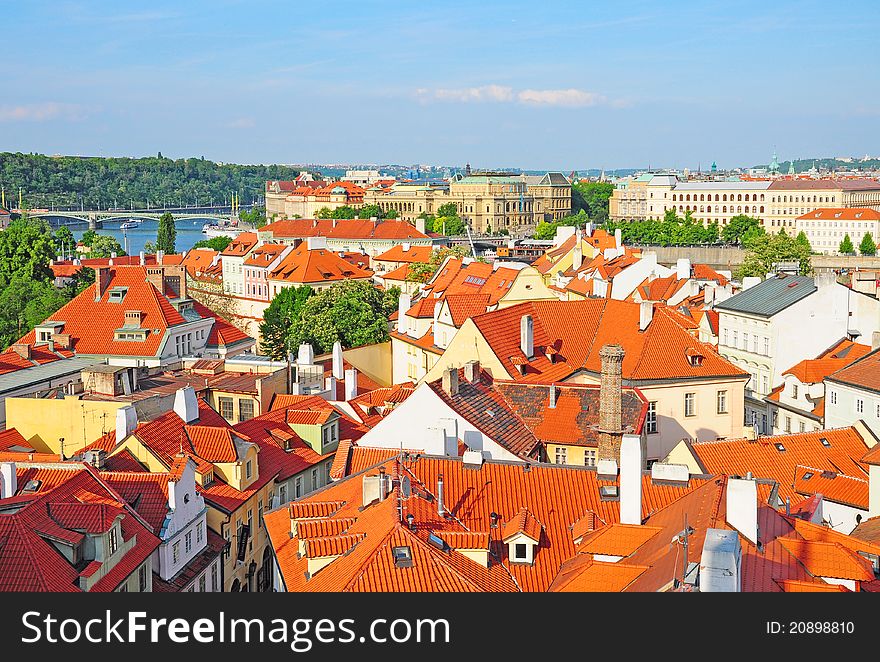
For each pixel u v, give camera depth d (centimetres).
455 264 19288
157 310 15425
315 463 10038
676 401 11269
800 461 8956
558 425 9425
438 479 6950
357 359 17700
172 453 8512
